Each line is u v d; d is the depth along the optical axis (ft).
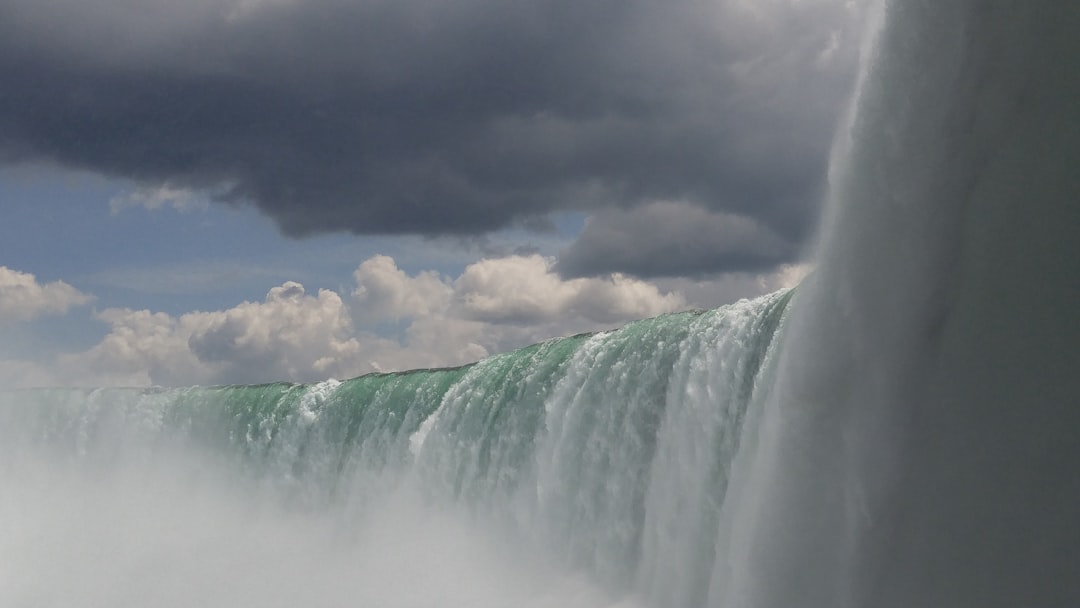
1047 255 42.73
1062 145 42.45
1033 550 42.42
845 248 46.83
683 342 78.18
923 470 44.52
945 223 44.11
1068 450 42.01
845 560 46.50
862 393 46.09
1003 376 43.21
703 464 72.33
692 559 71.41
